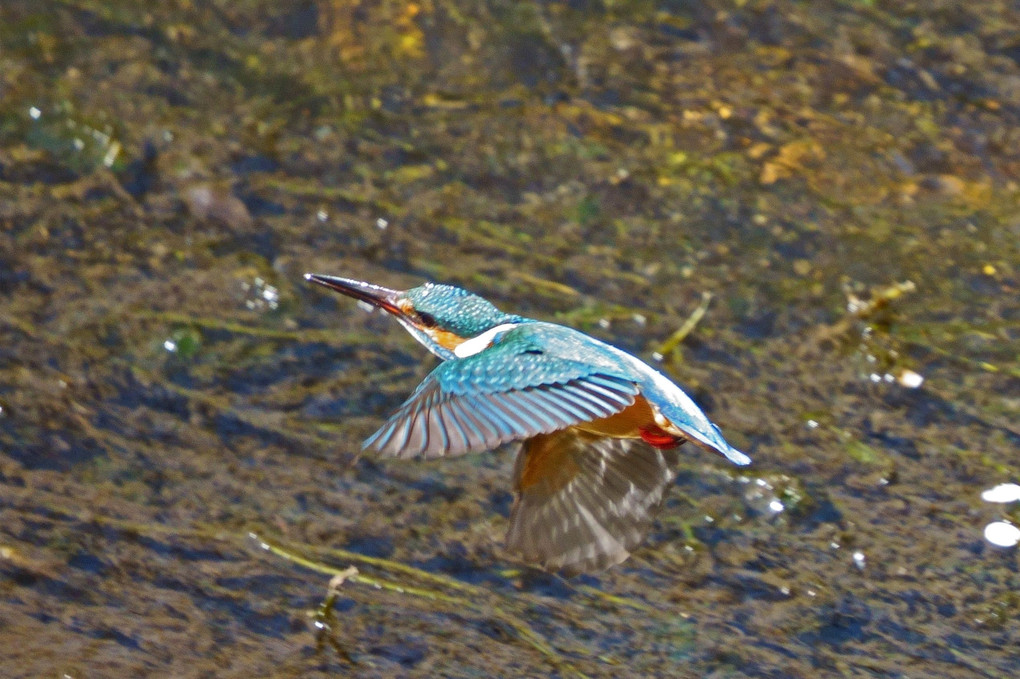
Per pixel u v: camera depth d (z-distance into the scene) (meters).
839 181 14.80
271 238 13.58
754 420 12.11
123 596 9.95
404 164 14.62
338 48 15.88
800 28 16.66
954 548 11.05
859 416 12.25
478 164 14.70
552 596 10.42
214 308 12.77
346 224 13.81
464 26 16.25
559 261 13.63
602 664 9.84
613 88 15.74
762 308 13.27
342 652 9.72
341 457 11.48
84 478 10.97
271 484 11.16
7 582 9.91
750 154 15.05
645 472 7.51
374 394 12.14
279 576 10.31
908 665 10.03
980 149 15.24
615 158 14.88
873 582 10.71
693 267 13.71
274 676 9.45
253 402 11.92
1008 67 16.23
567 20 16.53
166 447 11.38
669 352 12.71
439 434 6.30
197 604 9.98
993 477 11.66
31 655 9.30
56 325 12.35
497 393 6.61
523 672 9.69
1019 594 10.65
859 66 16.17
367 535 10.79
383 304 8.62
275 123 14.88
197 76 15.30
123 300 12.71
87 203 13.68
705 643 10.09
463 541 10.82
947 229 14.30
